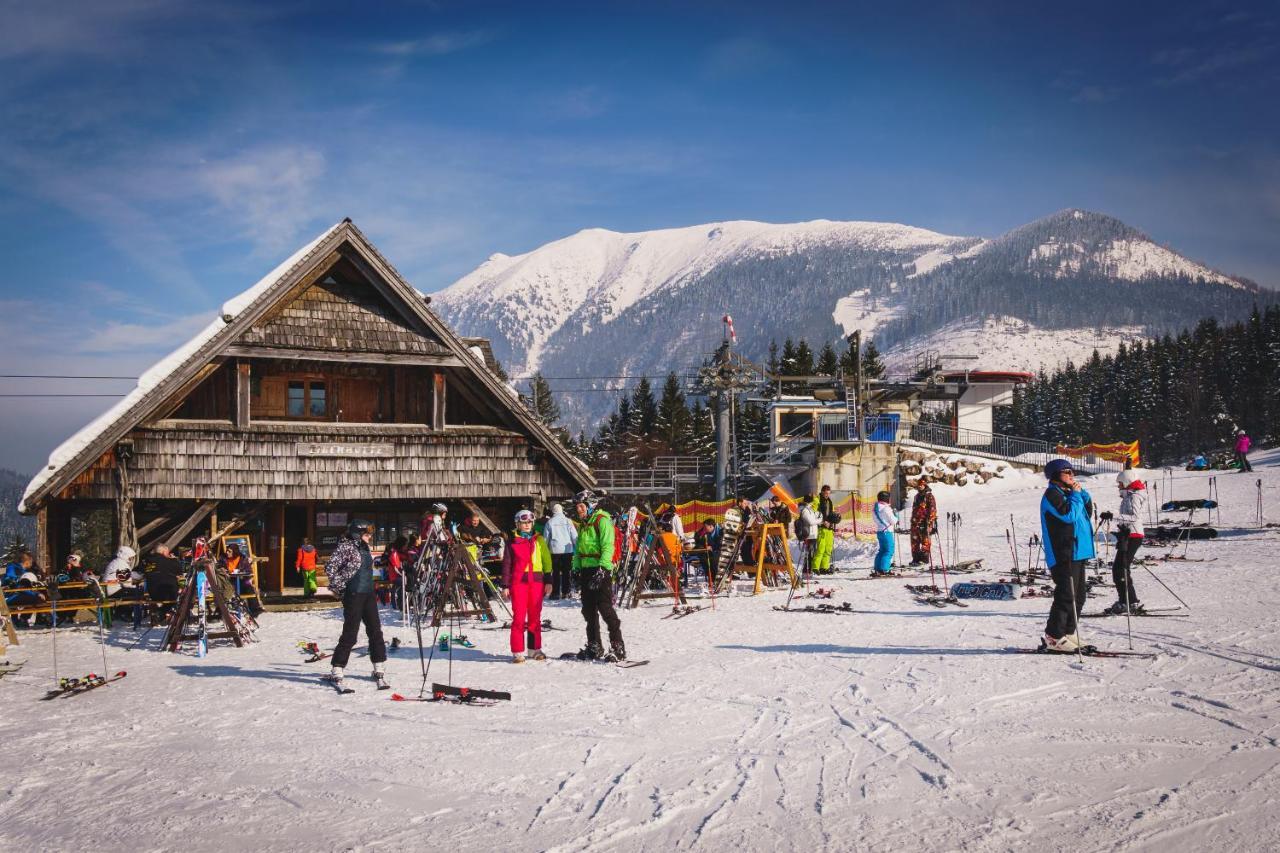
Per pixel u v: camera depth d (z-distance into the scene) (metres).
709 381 48.09
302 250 24.50
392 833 5.80
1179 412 114.94
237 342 23.08
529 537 12.28
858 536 35.97
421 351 24.78
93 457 21.70
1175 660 9.62
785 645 12.40
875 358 84.31
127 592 19.20
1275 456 46.12
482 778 6.87
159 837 5.89
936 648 11.41
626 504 61.09
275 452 23.47
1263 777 6.04
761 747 7.38
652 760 7.15
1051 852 5.03
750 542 20.48
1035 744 7.01
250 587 18.92
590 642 12.02
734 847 5.32
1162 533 22.89
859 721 8.01
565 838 5.59
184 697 10.65
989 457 52.25
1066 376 144.00
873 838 5.35
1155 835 5.20
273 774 7.22
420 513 26.91
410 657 13.05
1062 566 10.42
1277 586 14.52
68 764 7.83
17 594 18.39
